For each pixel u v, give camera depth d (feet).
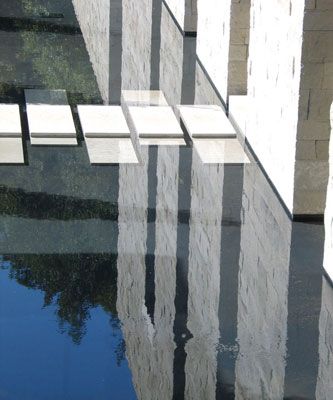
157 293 33.94
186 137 47.83
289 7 38.91
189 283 34.63
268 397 28.12
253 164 44.83
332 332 31.60
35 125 48.29
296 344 30.94
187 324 32.07
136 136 47.83
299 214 39.09
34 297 33.71
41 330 31.73
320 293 33.91
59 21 65.46
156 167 44.39
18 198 40.83
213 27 54.85
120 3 69.87
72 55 59.21
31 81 54.90
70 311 32.91
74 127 48.39
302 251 36.73
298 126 38.14
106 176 43.24
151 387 28.53
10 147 45.93
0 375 29.27
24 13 66.74
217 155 45.78
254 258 36.27
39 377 29.22
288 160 39.47
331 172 34.06
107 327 31.94
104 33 63.52
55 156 45.19
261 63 43.70
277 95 41.06
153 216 39.60
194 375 29.27
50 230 38.27
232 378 29.07
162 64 58.59
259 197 41.34
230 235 38.04
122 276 35.09
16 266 35.68
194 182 42.80
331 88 37.78
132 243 37.45
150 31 64.59
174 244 37.37
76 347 30.83
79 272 35.37
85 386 28.78
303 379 29.07
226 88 51.80
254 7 44.86
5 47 60.08
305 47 37.35
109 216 39.52
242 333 31.48
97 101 52.19
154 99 52.80
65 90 53.78
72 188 41.96
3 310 32.83
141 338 31.35
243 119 48.93
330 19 37.06
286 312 32.73
